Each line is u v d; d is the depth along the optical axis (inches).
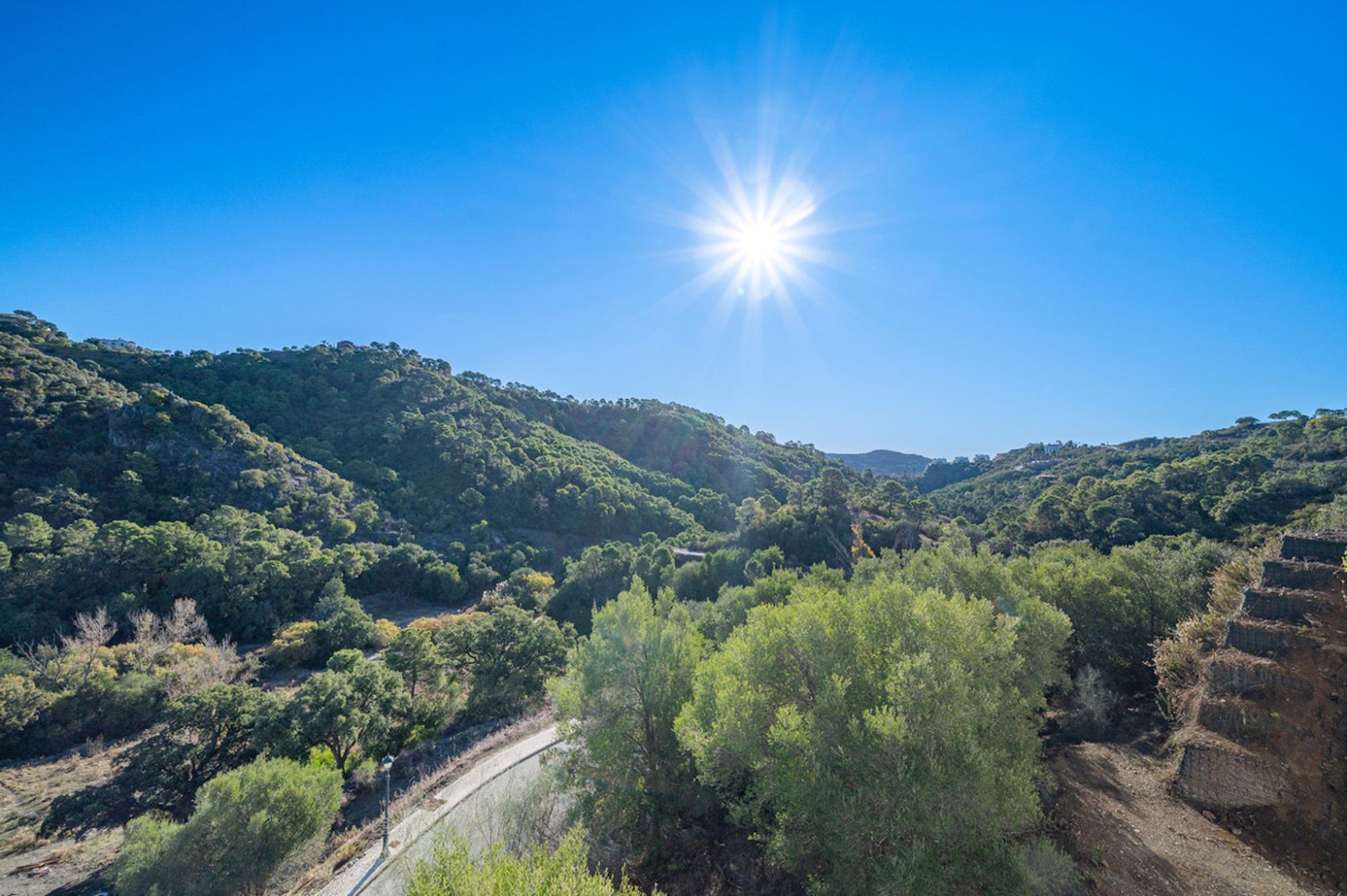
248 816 561.0
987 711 352.5
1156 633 653.9
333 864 545.3
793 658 433.7
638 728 521.0
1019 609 546.0
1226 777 375.9
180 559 1862.7
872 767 312.5
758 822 381.1
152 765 818.2
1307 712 369.1
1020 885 295.6
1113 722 548.7
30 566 1601.9
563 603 1991.9
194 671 1386.6
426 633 1257.4
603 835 495.8
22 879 740.7
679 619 756.0
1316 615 399.9
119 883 526.6
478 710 1101.1
